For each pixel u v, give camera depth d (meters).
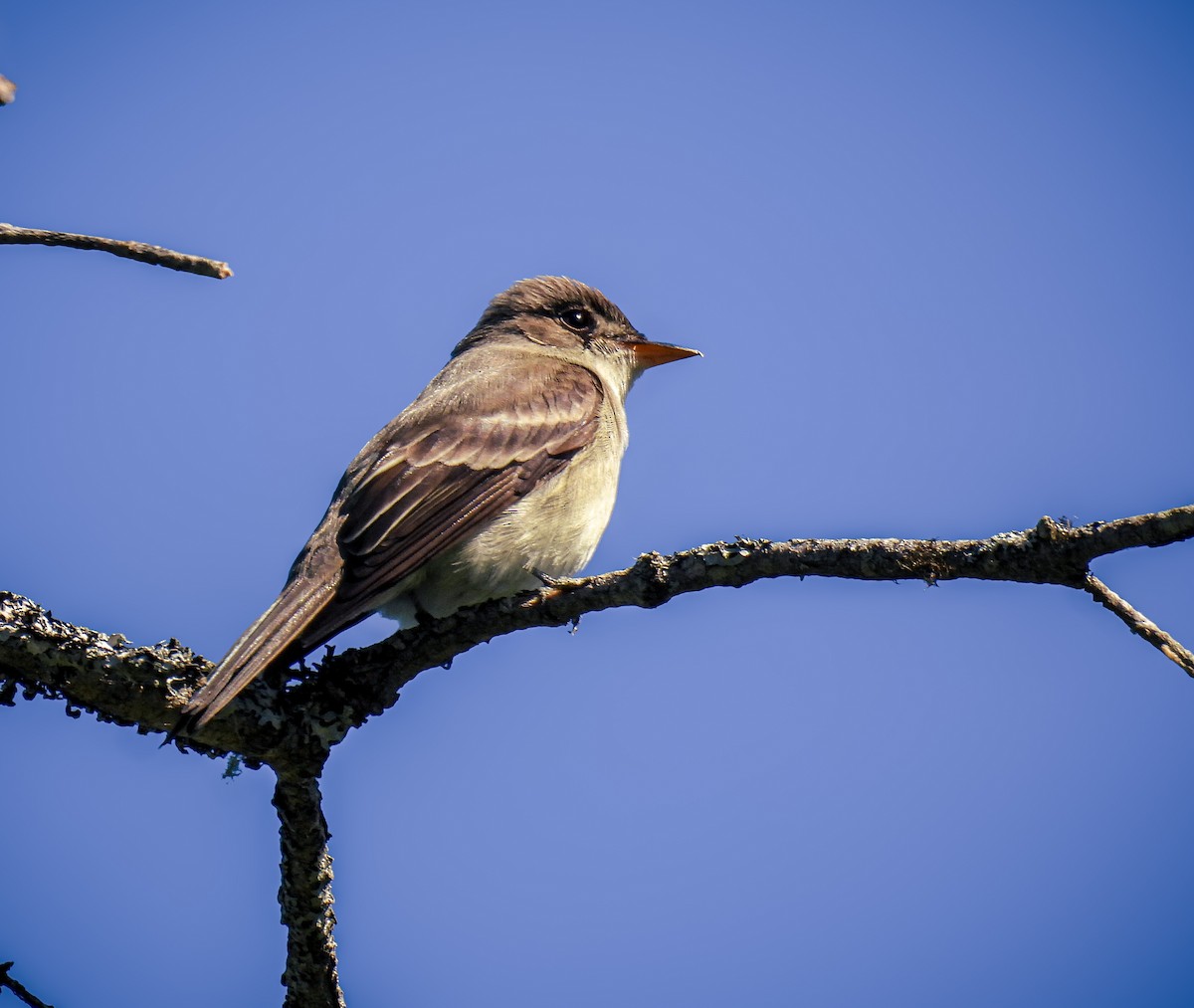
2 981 7.79
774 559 8.48
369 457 11.28
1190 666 7.43
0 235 6.54
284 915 8.59
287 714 8.59
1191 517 7.36
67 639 8.22
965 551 8.01
